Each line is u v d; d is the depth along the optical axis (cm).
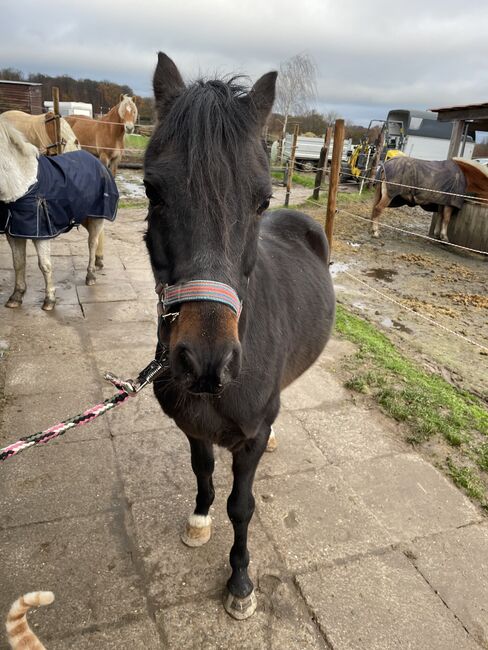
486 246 856
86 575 203
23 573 202
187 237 129
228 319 128
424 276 728
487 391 383
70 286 536
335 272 716
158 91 162
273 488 257
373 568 214
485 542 232
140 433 295
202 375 123
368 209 1230
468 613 197
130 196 1116
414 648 182
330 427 312
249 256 147
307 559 217
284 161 1666
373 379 370
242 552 195
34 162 412
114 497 245
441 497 258
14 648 125
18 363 366
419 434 307
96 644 176
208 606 193
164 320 145
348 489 260
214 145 126
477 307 601
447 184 877
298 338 223
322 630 187
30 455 269
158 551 216
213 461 210
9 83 1669
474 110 994
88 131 1162
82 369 365
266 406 181
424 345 471
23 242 447
